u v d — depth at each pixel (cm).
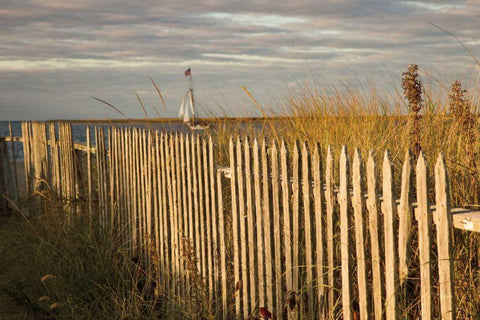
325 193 272
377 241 237
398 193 328
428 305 213
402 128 421
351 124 466
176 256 466
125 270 525
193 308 412
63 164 737
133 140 542
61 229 611
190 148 429
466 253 266
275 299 332
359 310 261
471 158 297
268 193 326
